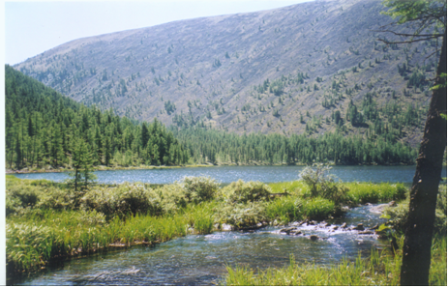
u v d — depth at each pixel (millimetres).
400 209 7508
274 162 92500
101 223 8164
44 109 70875
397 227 7352
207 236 8375
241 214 9789
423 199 4309
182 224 8836
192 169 61719
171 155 73875
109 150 57875
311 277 4578
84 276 5410
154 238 7902
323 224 9602
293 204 11008
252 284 4516
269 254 6594
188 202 12070
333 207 11227
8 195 8641
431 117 4395
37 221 7551
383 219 10023
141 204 9891
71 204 9273
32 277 5410
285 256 6410
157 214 9930
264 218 10305
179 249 7062
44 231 6633
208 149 95938
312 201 11336
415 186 4434
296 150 89125
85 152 11422
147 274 5488
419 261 4250
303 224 9836
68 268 5840
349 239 7707
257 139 134375
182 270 5660
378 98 158375
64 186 10383
